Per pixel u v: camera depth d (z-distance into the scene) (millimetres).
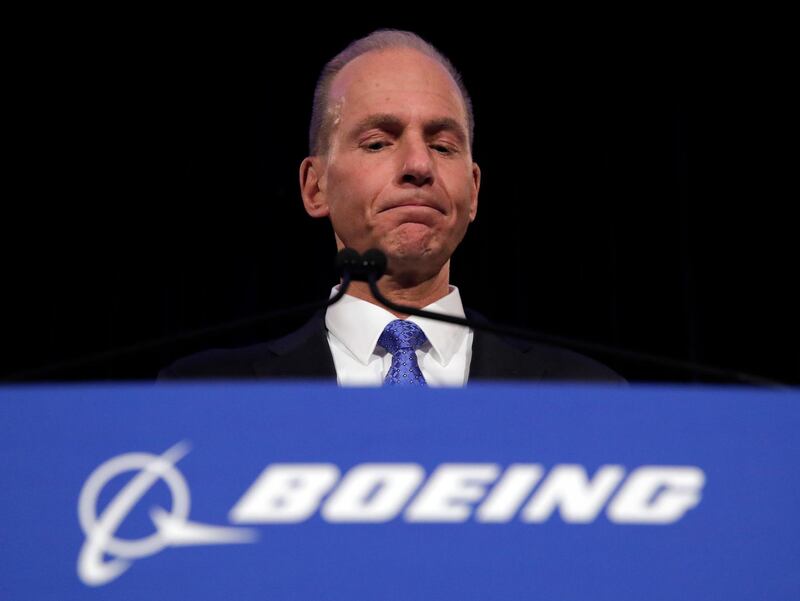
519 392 1036
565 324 5703
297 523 998
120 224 5719
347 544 995
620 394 1051
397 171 2262
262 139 5609
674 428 1055
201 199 5652
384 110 2301
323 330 2342
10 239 5730
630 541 1023
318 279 5531
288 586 985
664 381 5609
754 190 5668
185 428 1017
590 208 5766
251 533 995
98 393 1033
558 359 2387
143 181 5738
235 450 1011
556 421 1036
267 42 5609
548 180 5797
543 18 5680
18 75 5676
